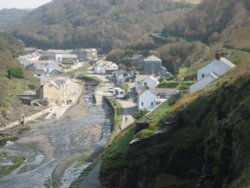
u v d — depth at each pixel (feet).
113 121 401.90
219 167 152.66
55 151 321.73
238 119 153.38
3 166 286.87
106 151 268.82
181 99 253.24
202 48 604.90
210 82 279.28
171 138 201.05
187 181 177.58
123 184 211.82
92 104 524.93
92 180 243.81
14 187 246.06
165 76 573.33
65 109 491.72
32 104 495.41
